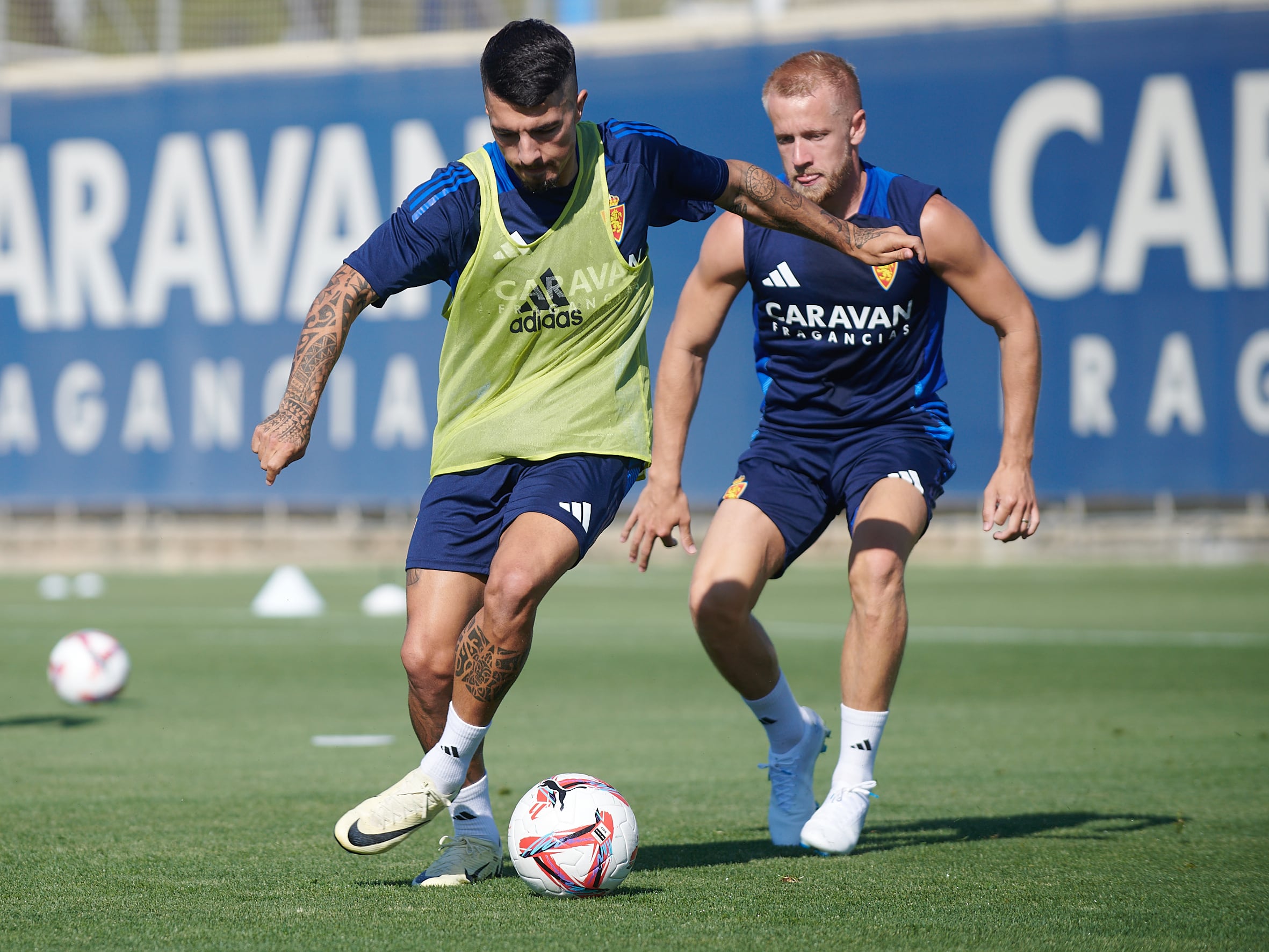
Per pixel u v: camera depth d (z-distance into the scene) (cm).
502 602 1102
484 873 1203
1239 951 963
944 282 1426
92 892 1149
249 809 1575
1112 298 6238
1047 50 6266
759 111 6525
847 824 1307
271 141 7056
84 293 7288
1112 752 2000
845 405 1441
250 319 7062
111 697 2573
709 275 1454
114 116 7250
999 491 1382
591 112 6712
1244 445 6128
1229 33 6103
